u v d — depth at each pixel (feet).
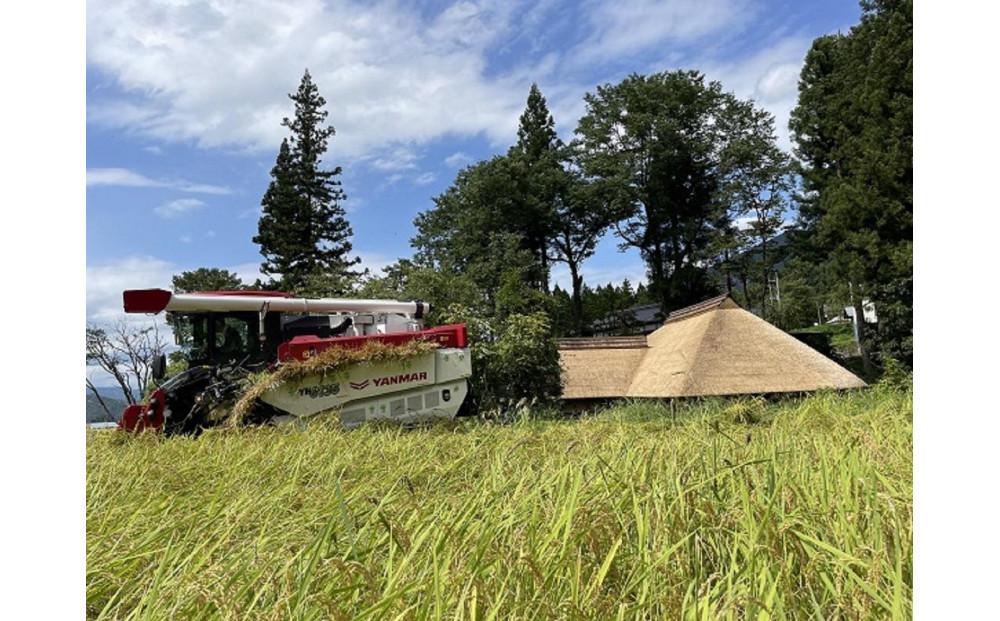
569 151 164.25
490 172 155.22
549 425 30.25
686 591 7.27
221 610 7.19
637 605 6.98
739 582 7.13
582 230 163.53
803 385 50.14
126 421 29.96
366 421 30.86
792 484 10.59
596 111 155.84
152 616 7.58
